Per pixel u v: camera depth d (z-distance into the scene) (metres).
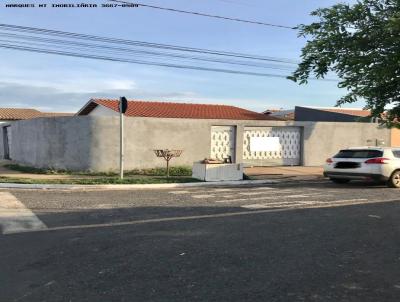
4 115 50.59
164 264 6.28
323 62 8.06
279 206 11.23
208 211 10.45
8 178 16.62
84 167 18.69
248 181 16.94
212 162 16.84
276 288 5.41
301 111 35.38
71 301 4.94
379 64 7.53
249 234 8.09
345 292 5.32
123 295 5.12
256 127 21.95
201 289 5.34
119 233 8.10
